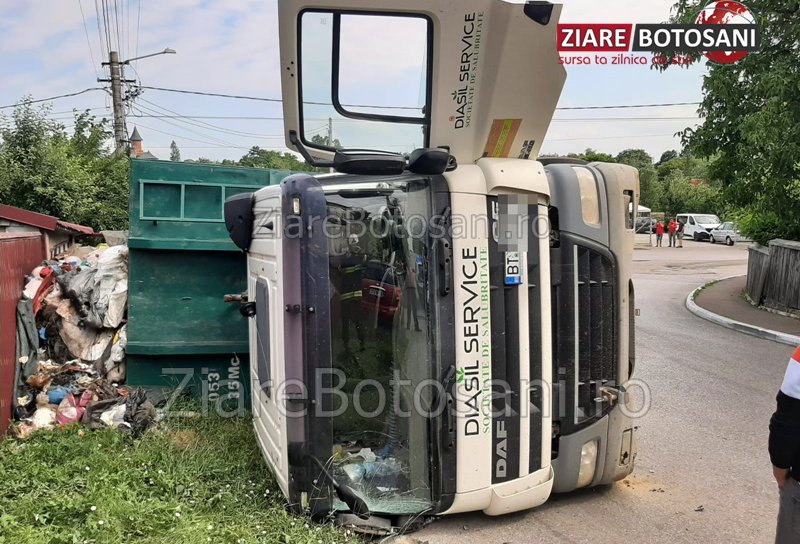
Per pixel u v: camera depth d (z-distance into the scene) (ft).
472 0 11.83
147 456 14.76
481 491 12.96
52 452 14.89
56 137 57.06
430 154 12.09
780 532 9.07
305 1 11.84
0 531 10.76
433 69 12.57
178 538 11.11
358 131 13.37
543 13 11.96
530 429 13.58
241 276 19.99
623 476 15.39
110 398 18.30
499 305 13.05
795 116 35.40
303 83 12.74
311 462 11.92
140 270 19.45
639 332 37.11
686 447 18.70
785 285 41.88
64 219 50.62
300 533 11.66
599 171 14.93
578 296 14.38
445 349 12.50
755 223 48.70
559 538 13.14
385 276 13.46
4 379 16.98
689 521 14.03
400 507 12.92
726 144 40.88
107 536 10.89
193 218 19.74
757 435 19.77
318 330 11.76
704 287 55.93
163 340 19.26
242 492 13.46
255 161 57.93
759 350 32.22
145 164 19.67
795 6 35.63
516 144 13.38
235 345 19.43
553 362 14.35
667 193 176.45
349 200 13.41
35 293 20.42
